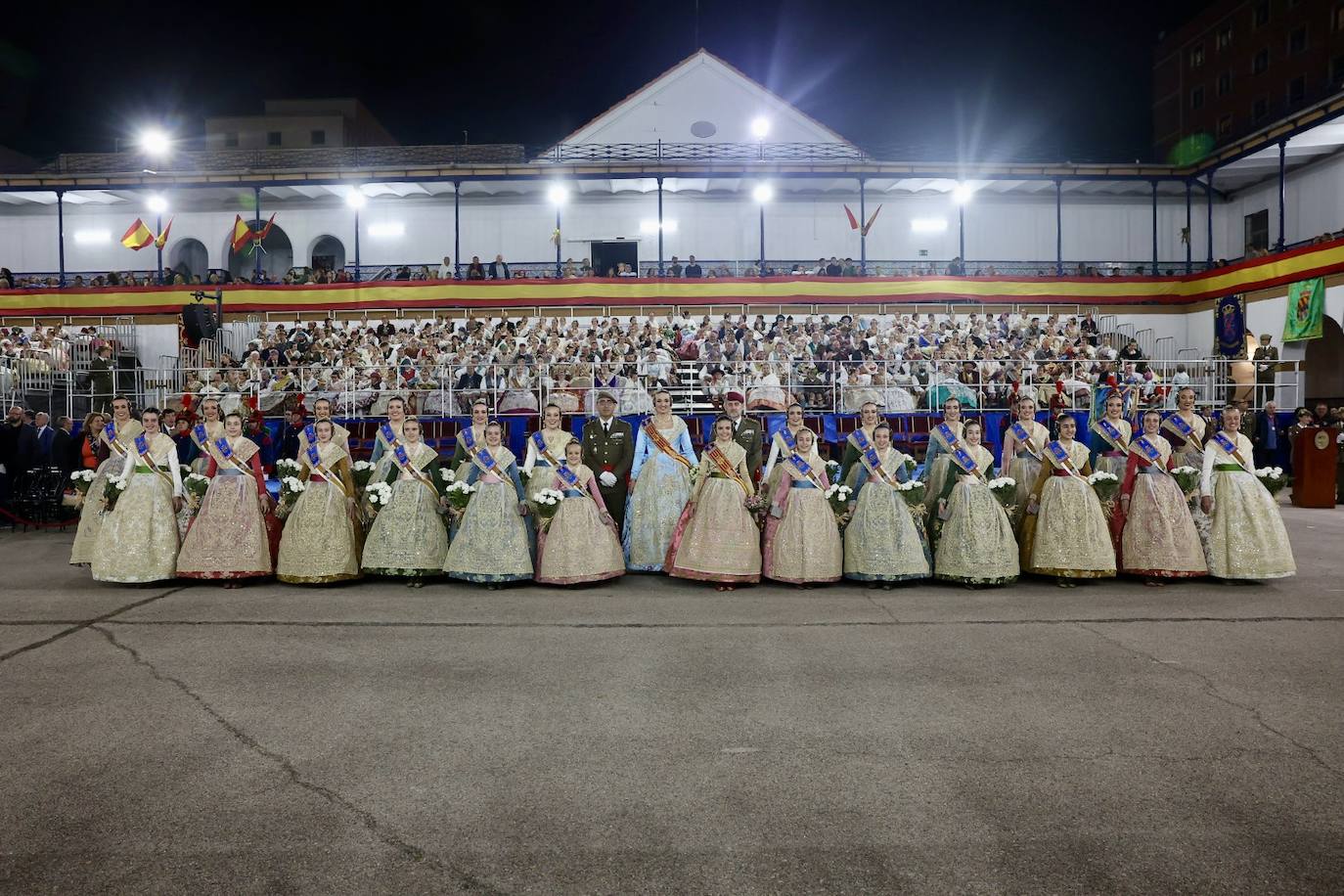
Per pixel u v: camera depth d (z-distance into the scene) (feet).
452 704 16.03
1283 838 11.07
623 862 10.51
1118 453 29.14
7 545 38.24
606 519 28.17
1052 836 11.12
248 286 81.66
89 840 11.01
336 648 19.90
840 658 19.07
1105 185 89.86
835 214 92.84
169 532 27.53
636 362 62.34
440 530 28.19
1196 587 27.17
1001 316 79.30
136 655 19.19
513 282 81.10
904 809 11.87
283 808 11.88
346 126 145.79
